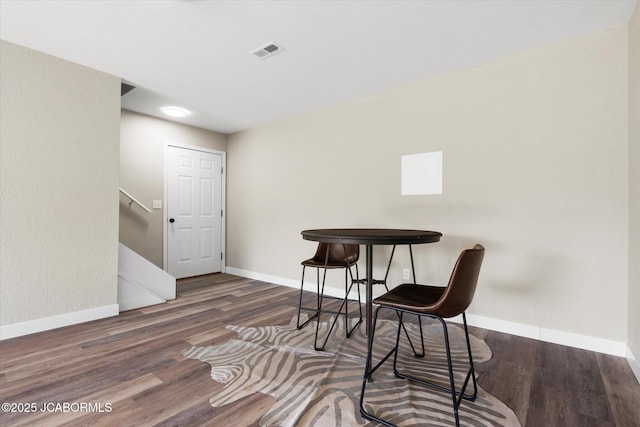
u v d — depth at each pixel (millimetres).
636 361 1714
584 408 1417
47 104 2326
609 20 1906
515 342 2166
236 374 1698
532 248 2244
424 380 1648
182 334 2275
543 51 2205
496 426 1285
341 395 1506
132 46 2225
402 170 2877
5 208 2148
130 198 3465
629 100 1894
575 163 2090
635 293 1767
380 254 3018
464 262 1229
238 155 4461
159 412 1373
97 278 2590
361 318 2529
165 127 3936
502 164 2365
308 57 2377
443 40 2135
